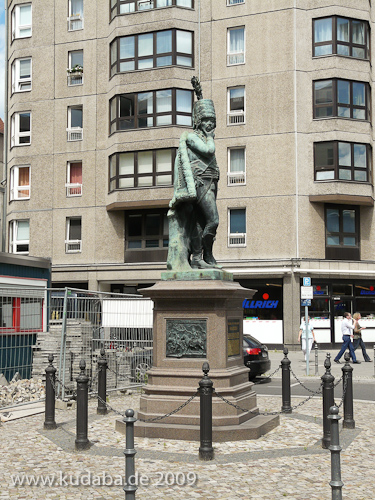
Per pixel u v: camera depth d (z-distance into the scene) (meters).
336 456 5.61
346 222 29.88
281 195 29.11
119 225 32.09
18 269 16.33
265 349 17.77
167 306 9.25
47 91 33.91
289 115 29.28
